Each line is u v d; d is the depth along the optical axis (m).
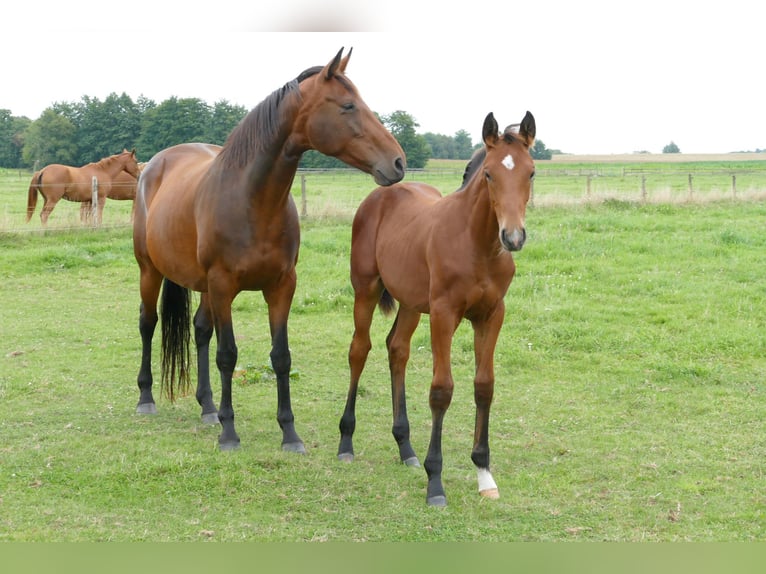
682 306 9.17
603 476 4.96
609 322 8.77
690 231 14.12
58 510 4.34
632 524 4.26
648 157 89.50
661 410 6.24
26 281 11.47
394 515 4.37
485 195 4.31
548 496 4.66
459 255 4.46
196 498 4.55
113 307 10.13
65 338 8.64
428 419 6.22
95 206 15.69
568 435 5.74
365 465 5.19
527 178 4.12
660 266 11.30
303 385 7.07
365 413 6.35
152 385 6.86
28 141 49.38
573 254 12.07
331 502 4.54
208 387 6.25
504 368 7.41
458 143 58.03
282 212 5.32
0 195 26.59
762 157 84.88
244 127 5.25
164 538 4.01
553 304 9.43
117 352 8.14
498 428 5.91
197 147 6.71
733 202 18.67
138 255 6.49
